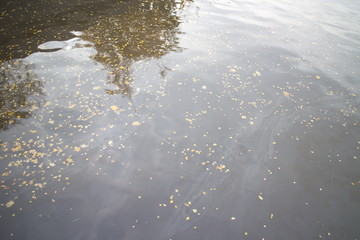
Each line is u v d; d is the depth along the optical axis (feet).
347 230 4.80
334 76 7.94
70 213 4.65
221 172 5.37
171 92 6.76
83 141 5.54
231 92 6.98
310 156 5.79
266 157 5.69
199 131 5.99
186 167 5.39
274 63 8.22
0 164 5.07
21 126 5.65
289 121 6.44
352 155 5.88
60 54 7.53
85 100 6.29
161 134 5.84
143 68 7.37
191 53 8.20
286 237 4.66
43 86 6.51
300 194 5.19
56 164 5.17
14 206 4.65
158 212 4.78
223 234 4.62
